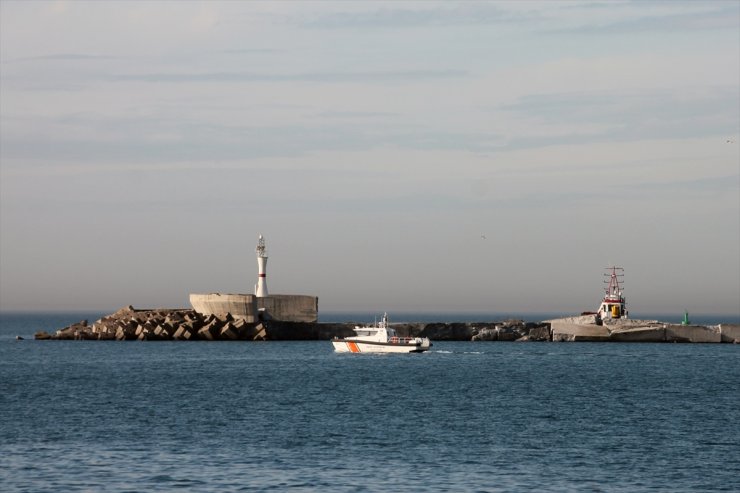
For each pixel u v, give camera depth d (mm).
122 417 175125
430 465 126500
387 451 136750
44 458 130125
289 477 118250
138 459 129625
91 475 118750
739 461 131250
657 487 114938
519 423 167625
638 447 142000
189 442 144250
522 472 122562
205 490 110938
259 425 163375
